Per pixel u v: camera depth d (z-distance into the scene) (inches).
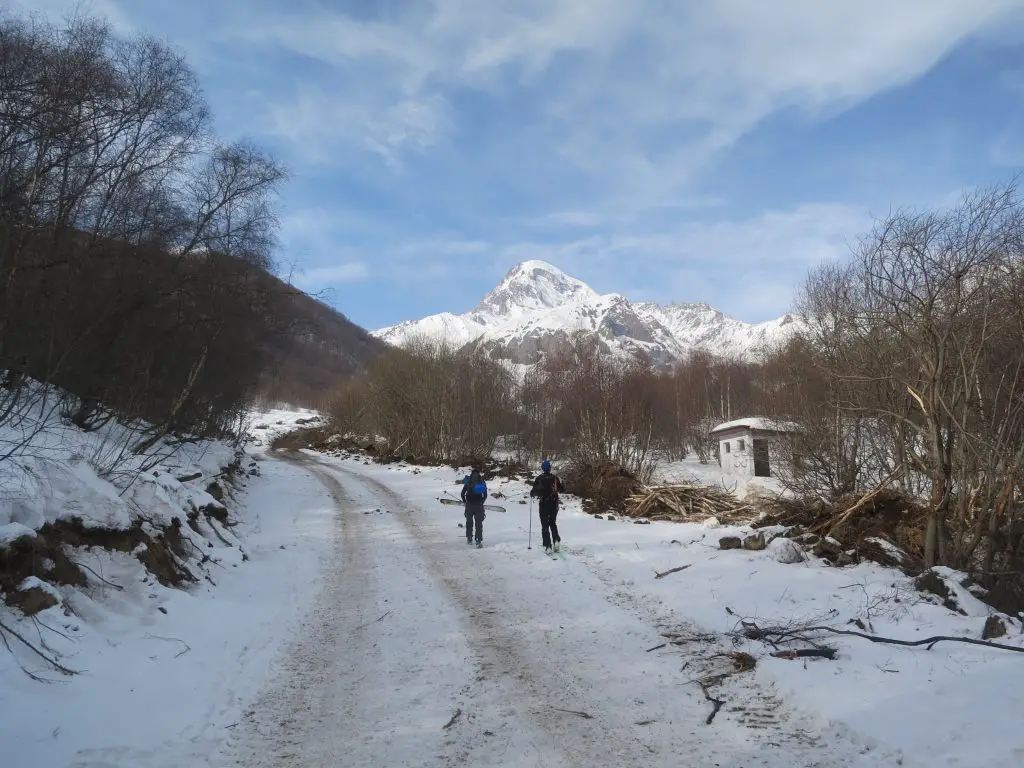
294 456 1734.7
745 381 1991.9
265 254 754.8
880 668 219.3
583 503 752.3
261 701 221.6
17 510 259.8
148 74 593.9
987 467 358.9
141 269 590.6
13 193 378.9
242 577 391.9
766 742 182.2
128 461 427.5
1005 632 240.8
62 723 185.3
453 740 188.9
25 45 433.1
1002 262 368.2
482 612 324.5
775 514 526.9
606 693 221.5
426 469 1266.0
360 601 353.7
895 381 438.0
